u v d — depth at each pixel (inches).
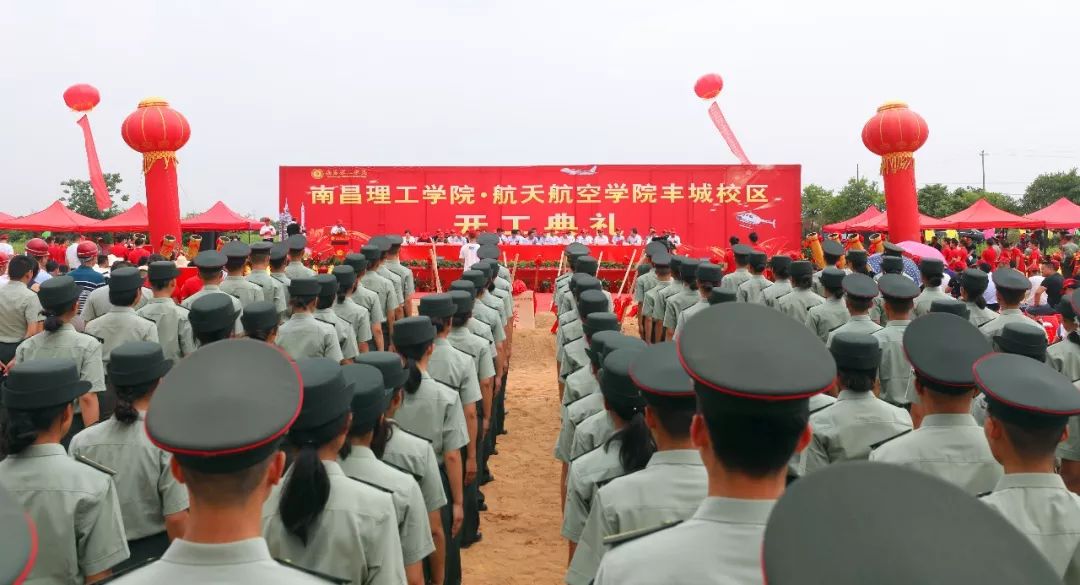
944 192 2208.4
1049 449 111.2
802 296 372.2
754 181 1143.0
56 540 132.8
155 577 77.7
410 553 136.6
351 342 299.6
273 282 361.1
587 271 427.2
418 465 159.3
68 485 134.6
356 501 119.6
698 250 1149.1
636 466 135.2
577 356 280.7
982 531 48.2
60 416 137.6
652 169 1150.3
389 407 166.1
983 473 138.1
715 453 78.2
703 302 368.8
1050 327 363.6
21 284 315.6
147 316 290.5
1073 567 106.3
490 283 400.8
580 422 184.1
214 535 78.8
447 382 223.5
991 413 113.9
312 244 1136.2
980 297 306.7
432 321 225.6
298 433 119.9
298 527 115.0
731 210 1146.0
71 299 233.8
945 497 50.1
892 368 251.9
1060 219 1159.6
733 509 76.7
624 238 1074.1
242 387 82.5
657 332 442.3
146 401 164.7
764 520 75.9
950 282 650.2
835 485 51.8
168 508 159.6
